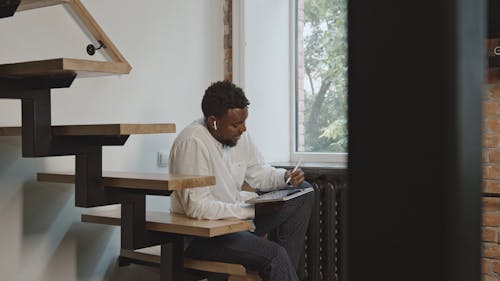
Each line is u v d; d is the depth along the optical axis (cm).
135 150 333
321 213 343
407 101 24
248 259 252
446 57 24
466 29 24
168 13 358
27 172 282
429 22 24
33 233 285
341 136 397
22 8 245
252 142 312
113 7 324
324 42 405
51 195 293
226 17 402
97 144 250
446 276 24
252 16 397
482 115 25
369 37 25
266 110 407
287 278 250
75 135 239
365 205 25
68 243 301
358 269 26
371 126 25
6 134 255
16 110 278
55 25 294
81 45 305
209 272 270
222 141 278
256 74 400
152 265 309
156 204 350
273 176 308
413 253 25
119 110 327
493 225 308
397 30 25
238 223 246
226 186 282
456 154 24
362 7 25
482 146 25
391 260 25
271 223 295
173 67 362
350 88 26
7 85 226
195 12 378
